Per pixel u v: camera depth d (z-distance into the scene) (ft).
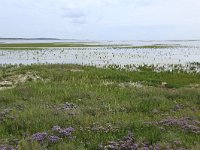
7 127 42.06
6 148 33.81
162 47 401.49
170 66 155.84
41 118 44.47
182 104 57.26
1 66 132.57
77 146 34.22
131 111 52.13
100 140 36.78
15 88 71.41
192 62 175.52
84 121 43.24
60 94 64.34
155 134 38.37
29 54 258.78
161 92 68.28
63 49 339.16
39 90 68.18
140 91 69.15
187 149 33.47
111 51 303.07
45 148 33.58
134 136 37.81
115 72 107.04
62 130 38.99
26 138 36.40
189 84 100.48
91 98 61.31
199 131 40.06
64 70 105.50
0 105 55.31
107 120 44.21
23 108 52.29
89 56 235.81
